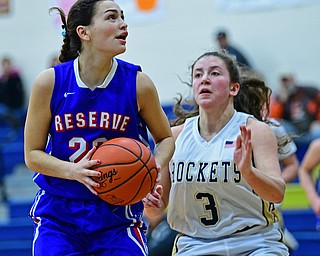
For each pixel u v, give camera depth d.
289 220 16.41
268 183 6.94
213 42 23.00
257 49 22.45
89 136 6.77
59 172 6.58
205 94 7.62
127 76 6.93
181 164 7.72
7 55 25.27
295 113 18.61
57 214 6.86
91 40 6.74
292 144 10.66
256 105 8.70
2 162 20.36
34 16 25.02
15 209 19.39
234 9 22.70
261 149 7.42
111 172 6.43
